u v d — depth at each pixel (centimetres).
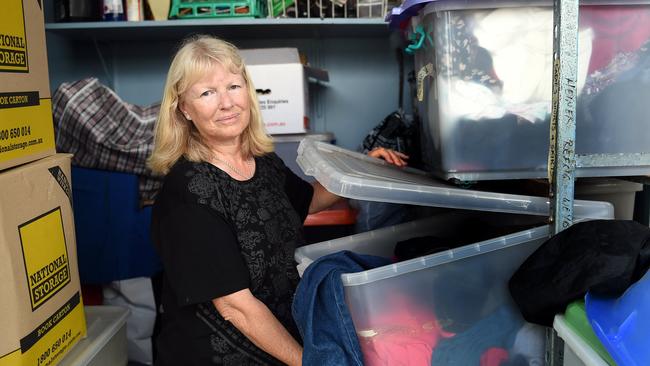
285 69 225
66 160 138
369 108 283
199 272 125
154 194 215
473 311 118
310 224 201
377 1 241
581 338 95
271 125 228
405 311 113
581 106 131
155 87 279
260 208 139
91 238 216
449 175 135
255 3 238
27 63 125
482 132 133
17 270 114
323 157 139
